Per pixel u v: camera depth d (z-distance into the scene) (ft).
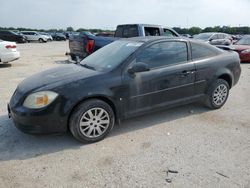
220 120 15.47
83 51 32.71
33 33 131.54
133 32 32.71
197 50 15.75
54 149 11.83
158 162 10.80
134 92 13.16
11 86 23.00
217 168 10.37
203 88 16.05
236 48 42.09
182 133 13.62
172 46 14.69
